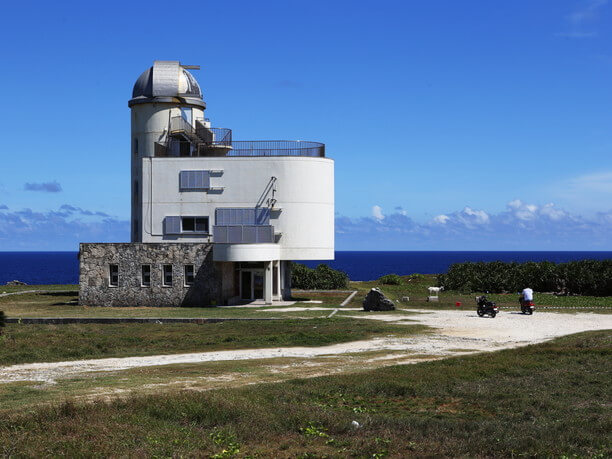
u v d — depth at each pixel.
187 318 34.16
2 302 47.00
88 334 28.09
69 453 10.50
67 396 15.12
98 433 11.52
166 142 50.75
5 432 11.45
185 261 43.69
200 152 50.28
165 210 47.41
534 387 16.39
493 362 19.59
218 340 25.83
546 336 26.62
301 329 28.98
